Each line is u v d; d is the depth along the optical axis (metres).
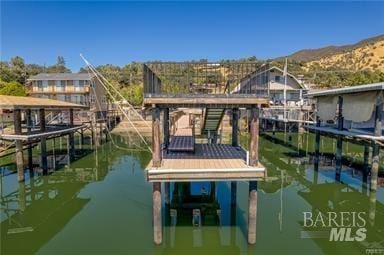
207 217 11.28
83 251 9.05
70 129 20.92
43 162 17.75
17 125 15.77
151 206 13.05
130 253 8.86
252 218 8.77
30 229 10.95
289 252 8.88
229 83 10.49
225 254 8.83
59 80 43.59
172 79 9.31
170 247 9.20
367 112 14.77
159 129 8.60
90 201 13.76
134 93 54.12
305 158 22.23
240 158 10.09
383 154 22.59
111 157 24.03
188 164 9.10
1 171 18.77
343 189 15.27
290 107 31.78
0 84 47.16
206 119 16.16
